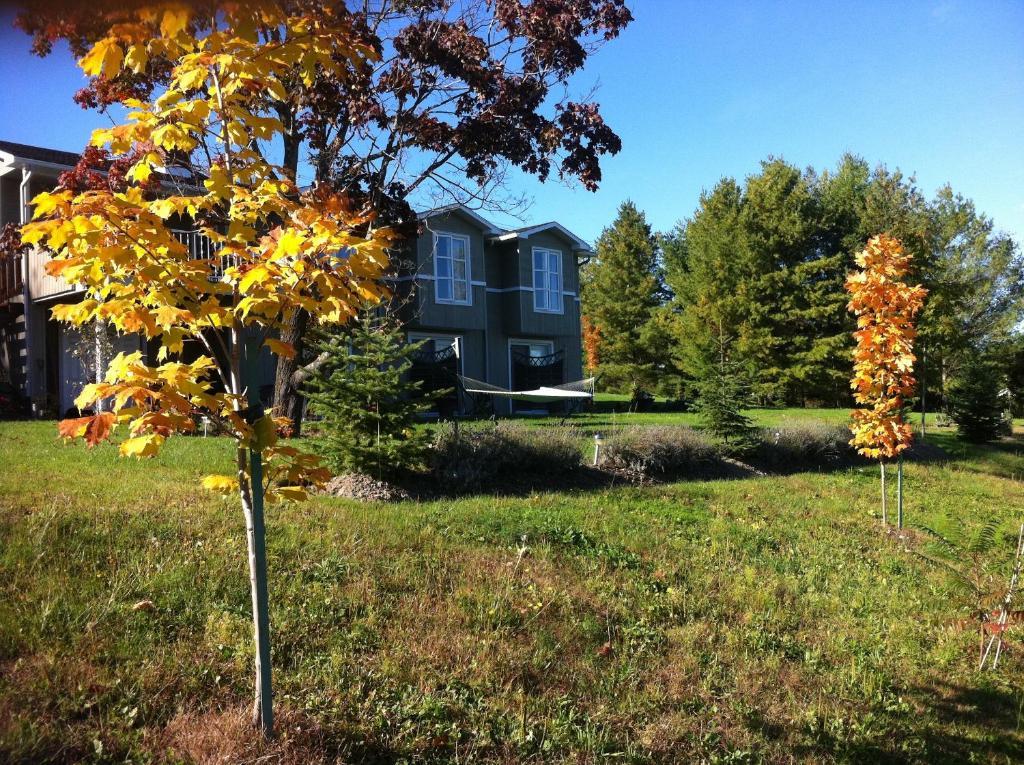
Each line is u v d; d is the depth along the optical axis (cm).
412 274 2111
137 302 343
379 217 1221
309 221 329
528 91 1249
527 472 1106
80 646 408
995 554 829
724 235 3816
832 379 3509
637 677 498
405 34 1141
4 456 912
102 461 915
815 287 3669
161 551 554
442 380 2138
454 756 386
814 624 646
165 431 320
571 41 1219
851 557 877
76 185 1026
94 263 314
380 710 409
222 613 474
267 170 376
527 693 458
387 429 930
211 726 363
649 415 2314
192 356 1403
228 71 353
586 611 588
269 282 328
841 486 1352
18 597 448
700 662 536
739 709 477
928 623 674
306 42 359
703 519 968
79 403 307
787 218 3666
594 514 903
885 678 554
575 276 2712
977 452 2053
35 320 1736
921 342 2169
